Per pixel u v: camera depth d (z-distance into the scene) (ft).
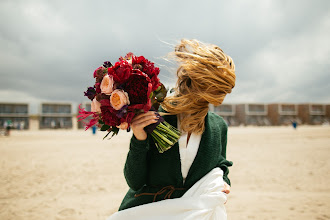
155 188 4.65
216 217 4.55
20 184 21.71
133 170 4.28
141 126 3.92
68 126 217.15
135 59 3.99
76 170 27.53
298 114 276.62
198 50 4.64
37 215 14.56
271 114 269.64
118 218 4.41
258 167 28.66
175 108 4.60
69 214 14.73
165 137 4.17
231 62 4.87
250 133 103.19
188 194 4.48
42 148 49.62
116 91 3.63
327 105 283.18
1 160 34.47
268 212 14.40
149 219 4.28
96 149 47.42
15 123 198.80
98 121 3.99
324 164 29.76
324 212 14.21
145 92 3.71
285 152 41.16
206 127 4.85
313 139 65.46
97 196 18.30
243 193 18.48
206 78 4.45
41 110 216.33
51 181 22.79
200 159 4.63
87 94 3.94
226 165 5.32
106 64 4.10
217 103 4.54
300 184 20.94
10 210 15.39
